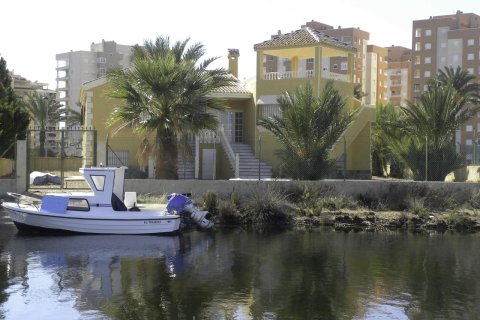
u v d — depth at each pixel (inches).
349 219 978.7
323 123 1138.0
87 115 1470.2
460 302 516.7
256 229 935.7
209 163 1498.5
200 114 1130.0
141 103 1135.6
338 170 1480.1
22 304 499.2
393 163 1749.5
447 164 1188.5
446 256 720.3
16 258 685.3
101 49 5177.2
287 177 1197.7
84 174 869.8
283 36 1547.7
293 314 476.4
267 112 1502.2
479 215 997.8
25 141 1149.1
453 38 4360.2
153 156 1169.4
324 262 679.7
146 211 908.0
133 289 549.6
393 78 5019.7
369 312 485.4
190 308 490.0
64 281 577.6
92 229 853.8
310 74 1507.1
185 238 840.9
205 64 1183.6
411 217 978.1
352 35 4626.0
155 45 1204.5
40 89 4766.2
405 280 593.9
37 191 1154.0
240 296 528.7
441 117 1232.2
